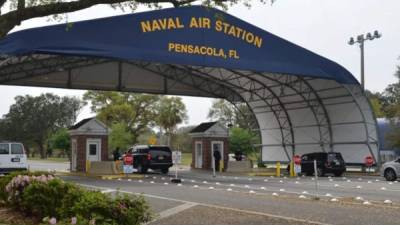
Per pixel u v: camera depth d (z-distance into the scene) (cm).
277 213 1245
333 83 3438
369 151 3475
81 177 3081
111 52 2541
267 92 4003
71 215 852
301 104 3878
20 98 12606
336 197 1720
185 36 2744
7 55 2264
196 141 4244
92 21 2497
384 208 1342
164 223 1078
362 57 3891
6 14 875
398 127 3856
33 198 1008
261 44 2962
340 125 3647
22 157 2861
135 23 2616
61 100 12962
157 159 3616
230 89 4162
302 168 3488
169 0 991
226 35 2862
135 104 7094
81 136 3484
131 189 2033
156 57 2658
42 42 2345
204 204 1441
